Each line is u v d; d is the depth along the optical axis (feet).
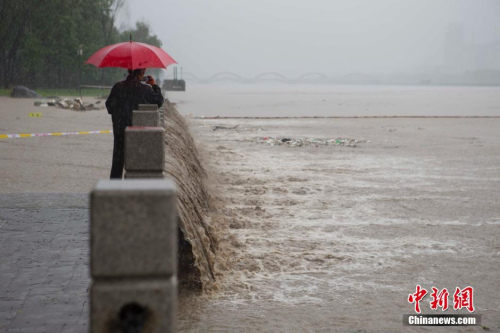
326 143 120.06
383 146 117.08
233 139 126.82
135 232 12.51
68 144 80.28
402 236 49.42
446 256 43.83
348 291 36.01
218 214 55.57
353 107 317.22
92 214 12.39
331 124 175.73
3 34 294.05
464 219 55.57
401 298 35.04
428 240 48.21
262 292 35.29
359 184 73.72
